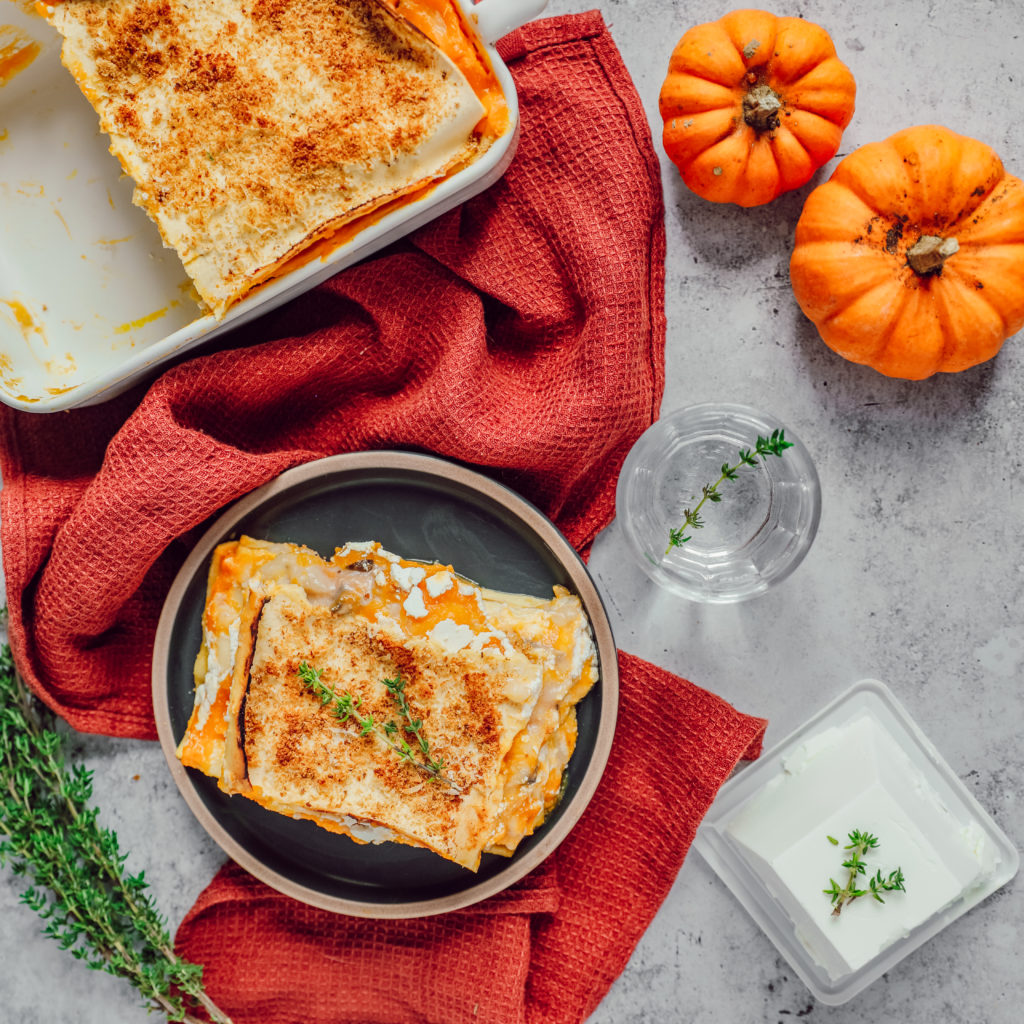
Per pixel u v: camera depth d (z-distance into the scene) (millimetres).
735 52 783
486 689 774
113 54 746
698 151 799
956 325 788
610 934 835
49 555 809
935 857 806
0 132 804
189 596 801
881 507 842
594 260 798
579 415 800
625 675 825
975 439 837
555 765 801
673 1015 853
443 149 745
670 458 822
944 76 829
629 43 834
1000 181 785
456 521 804
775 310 838
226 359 794
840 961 813
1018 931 841
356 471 794
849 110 798
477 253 810
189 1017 833
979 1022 842
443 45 739
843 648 846
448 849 771
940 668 843
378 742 775
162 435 780
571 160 802
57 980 855
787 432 799
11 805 802
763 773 847
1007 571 839
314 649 780
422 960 831
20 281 804
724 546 816
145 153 750
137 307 810
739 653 847
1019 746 841
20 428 815
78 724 827
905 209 782
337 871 818
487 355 812
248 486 785
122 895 833
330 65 741
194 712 804
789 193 833
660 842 832
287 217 746
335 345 804
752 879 848
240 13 745
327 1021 843
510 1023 821
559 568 798
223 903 842
